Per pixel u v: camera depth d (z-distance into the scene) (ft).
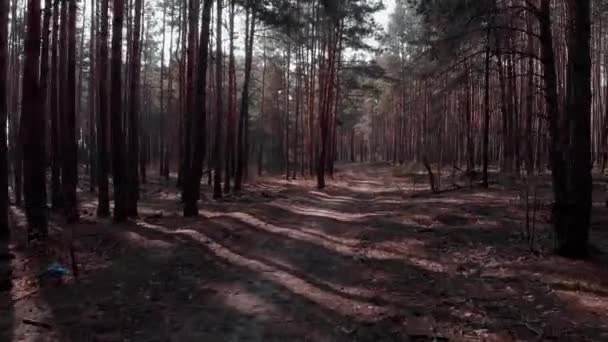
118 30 46.88
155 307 22.81
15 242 37.24
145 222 49.19
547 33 33.45
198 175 54.80
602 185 69.72
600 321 19.65
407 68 68.39
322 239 41.39
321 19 96.37
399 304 23.17
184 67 97.40
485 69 64.28
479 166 122.21
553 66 33.35
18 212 60.75
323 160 97.91
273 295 25.02
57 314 21.50
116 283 26.63
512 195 60.64
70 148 49.24
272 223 49.29
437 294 24.59
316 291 25.79
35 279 26.99
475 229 41.52
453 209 52.70
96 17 89.35
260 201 70.85
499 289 24.91
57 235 39.14
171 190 93.66
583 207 29.55
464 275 28.22
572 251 29.73
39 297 23.90
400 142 176.96
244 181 112.88
